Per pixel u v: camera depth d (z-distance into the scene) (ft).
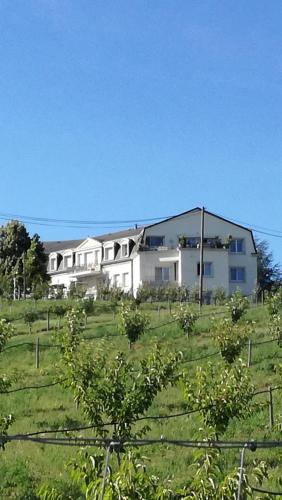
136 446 44.47
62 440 38.55
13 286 273.33
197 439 58.75
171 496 40.83
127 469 40.52
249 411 60.49
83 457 46.83
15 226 320.09
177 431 76.54
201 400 58.85
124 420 59.67
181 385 60.13
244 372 60.39
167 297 225.35
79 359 60.44
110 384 59.77
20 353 127.54
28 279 292.20
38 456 69.97
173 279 292.81
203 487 40.63
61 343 88.99
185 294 226.79
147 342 130.21
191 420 80.38
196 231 297.74
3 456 70.13
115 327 140.67
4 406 91.76
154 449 70.59
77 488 58.29
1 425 63.41
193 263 289.53
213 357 114.83
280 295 150.51
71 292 238.07
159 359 60.59
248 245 300.61
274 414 81.61
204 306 186.09
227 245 293.02
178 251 290.56
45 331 150.61
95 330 138.72
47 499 45.91
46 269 328.90
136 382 60.13
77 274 324.39
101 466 45.88
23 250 318.24
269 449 70.08
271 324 121.19
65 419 83.51
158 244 296.71
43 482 60.18
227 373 60.13
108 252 316.81
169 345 125.39
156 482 41.65
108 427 70.33
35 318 166.30
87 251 328.70
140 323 125.80
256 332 129.90
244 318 147.54
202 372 60.29
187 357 116.16
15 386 101.86
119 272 307.78
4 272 294.66
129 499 39.58
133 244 303.68
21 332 150.82
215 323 115.75
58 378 64.95
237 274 298.15
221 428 59.00
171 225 297.74
